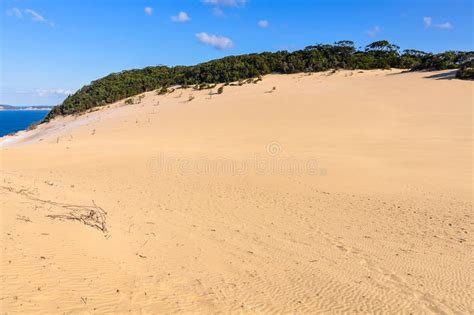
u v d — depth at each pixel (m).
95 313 5.59
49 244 7.64
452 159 23.92
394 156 25.19
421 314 7.07
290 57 80.25
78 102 75.56
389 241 11.18
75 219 10.05
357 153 26.55
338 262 9.51
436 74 58.81
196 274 8.11
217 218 13.12
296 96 52.34
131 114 54.44
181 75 80.56
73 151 30.08
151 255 8.85
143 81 80.94
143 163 24.17
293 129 37.75
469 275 8.84
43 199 12.37
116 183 18.50
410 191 17.20
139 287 6.84
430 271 9.05
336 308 7.12
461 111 39.94
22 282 5.89
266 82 68.25
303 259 9.66
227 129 39.97
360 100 47.75
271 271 8.77
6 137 62.94
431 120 37.44
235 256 9.61
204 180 19.53
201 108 51.19
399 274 8.84
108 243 8.82
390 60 83.31
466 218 13.41
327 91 54.69
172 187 17.89
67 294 5.91
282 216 13.62
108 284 6.64
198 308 6.48
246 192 17.12
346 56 81.75
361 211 14.30
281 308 6.95
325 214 13.92
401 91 50.62
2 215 8.92
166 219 12.58
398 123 37.38
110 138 39.22
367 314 6.96
